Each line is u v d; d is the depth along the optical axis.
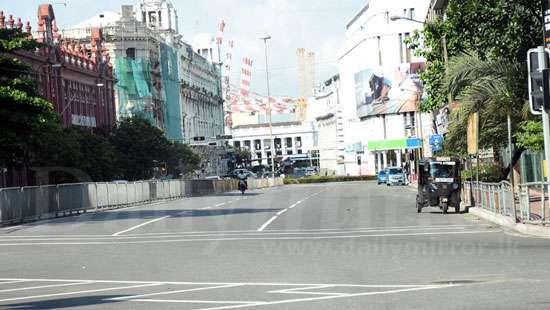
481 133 37.22
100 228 33.00
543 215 24.02
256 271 16.06
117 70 126.69
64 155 65.25
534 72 22.19
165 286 14.19
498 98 35.22
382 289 12.80
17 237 29.83
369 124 148.88
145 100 129.62
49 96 84.38
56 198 47.03
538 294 11.63
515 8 32.34
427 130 134.75
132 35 132.25
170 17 185.12
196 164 119.81
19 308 12.20
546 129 23.53
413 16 141.62
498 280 13.36
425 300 11.44
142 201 64.44
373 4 145.88
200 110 179.12
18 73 48.91
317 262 17.42
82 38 129.38
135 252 21.67
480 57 34.97
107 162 74.75
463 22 33.50
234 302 11.88
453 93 37.44
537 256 16.98
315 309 10.93
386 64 142.25
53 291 14.17
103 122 102.00
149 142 92.44
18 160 49.81
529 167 50.09
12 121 47.09
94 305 12.20
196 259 19.09
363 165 154.50
